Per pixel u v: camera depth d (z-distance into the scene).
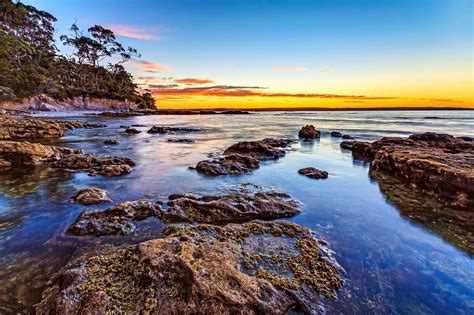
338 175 11.16
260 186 9.34
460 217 6.69
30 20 78.56
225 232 5.22
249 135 27.70
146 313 3.07
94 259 4.13
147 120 52.41
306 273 4.09
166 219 6.11
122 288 3.43
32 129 22.47
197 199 7.36
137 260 3.85
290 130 33.78
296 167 12.73
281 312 3.30
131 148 18.06
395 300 3.72
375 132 30.98
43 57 77.38
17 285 3.87
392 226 6.15
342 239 5.46
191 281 3.39
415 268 4.48
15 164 11.70
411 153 10.74
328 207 7.37
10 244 5.04
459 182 7.33
